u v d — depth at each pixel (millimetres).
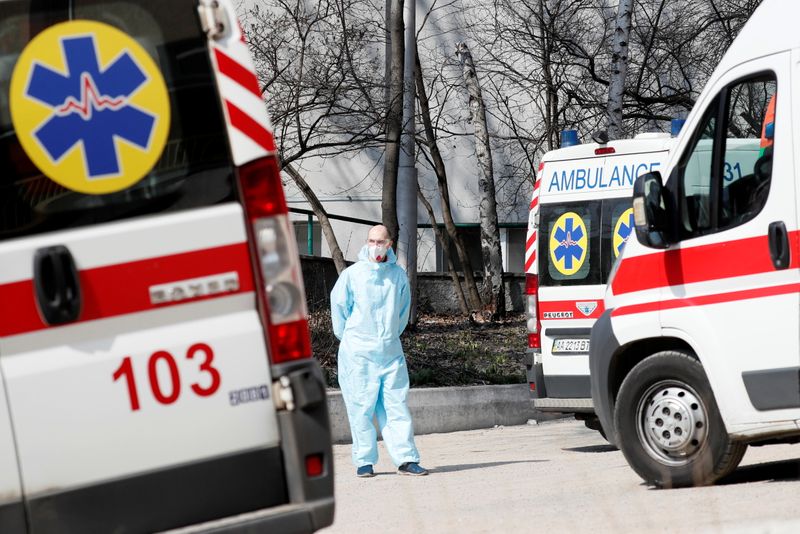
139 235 10695
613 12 53344
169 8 11000
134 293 10648
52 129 10672
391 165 39250
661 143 26109
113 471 10492
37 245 10492
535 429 31078
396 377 22531
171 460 10633
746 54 16656
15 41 10680
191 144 10938
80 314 10492
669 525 13609
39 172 10609
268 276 10961
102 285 10578
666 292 17203
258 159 11031
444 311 54938
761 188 16172
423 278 55000
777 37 16266
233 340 10812
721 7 49812
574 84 50281
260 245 10961
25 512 10312
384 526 15695
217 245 10867
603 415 18312
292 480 10875
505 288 56281
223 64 11047
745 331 16188
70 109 10719
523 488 18828
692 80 50656
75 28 10797
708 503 15086
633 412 17547
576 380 26344
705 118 17000
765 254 15992
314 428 10891
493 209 51906
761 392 16031
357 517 16828
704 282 16734
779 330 15828
